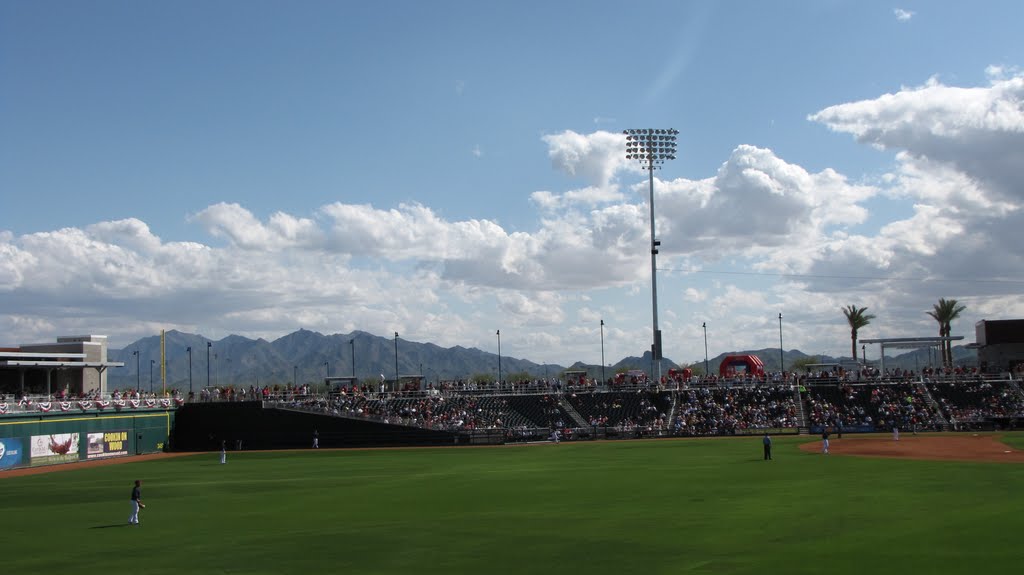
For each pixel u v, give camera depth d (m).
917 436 75.12
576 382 107.81
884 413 89.56
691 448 67.62
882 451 58.97
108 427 77.75
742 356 112.88
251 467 60.94
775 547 24.47
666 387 99.75
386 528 30.19
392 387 106.38
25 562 25.86
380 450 77.94
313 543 27.56
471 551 25.50
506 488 41.66
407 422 86.94
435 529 29.64
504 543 26.59
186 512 36.28
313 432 85.56
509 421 92.25
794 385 97.31
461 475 49.53
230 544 27.88
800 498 34.56
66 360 91.44
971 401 90.94
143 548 27.66
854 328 130.75
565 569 22.72
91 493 45.00
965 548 23.48
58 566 25.16
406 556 25.08
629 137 100.94
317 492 42.56
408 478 48.81
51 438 70.94
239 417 86.44
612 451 67.50
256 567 24.17
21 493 45.88
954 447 61.62
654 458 58.25
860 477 42.12
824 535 26.00
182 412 87.06
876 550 23.56
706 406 94.38
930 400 91.62
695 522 29.22
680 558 23.50
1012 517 28.31
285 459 68.94
